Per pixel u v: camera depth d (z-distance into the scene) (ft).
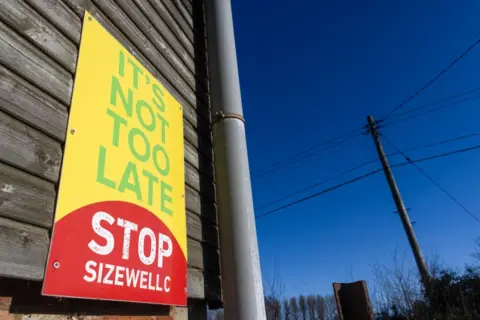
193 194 8.04
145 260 5.64
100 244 4.84
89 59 5.63
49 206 4.34
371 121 40.27
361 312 11.91
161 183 6.68
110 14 6.59
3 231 3.78
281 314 29.68
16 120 4.27
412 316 27.20
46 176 4.40
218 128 9.15
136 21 7.40
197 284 7.21
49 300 4.34
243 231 7.91
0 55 4.26
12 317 3.91
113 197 5.31
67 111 5.00
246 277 7.48
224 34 10.25
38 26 4.90
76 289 4.31
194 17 10.66
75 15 5.65
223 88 9.50
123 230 5.32
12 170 4.07
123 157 5.78
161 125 7.22
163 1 8.85
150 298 5.55
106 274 4.81
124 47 6.70
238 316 7.16
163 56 8.23
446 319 26.78
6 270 3.69
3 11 4.45
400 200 36.22
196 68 9.96
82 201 4.76
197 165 8.58
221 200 8.39
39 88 4.67
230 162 8.66
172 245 6.50
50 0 5.23
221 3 10.78
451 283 29.01
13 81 4.35
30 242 4.01
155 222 6.15
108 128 5.62
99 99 5.60
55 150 4.65
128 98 6.34
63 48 5.23
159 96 7.41
